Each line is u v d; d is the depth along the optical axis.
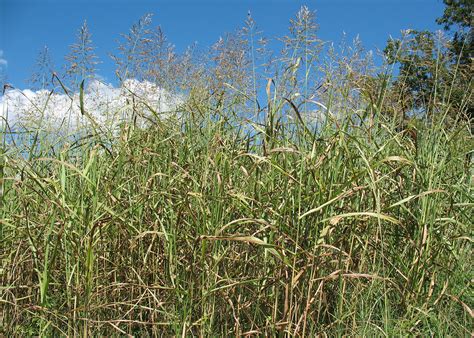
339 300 3.31
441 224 3.46
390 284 3.51
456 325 3.40
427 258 3.36
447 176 3.81
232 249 3.36
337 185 3.16
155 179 3.74
